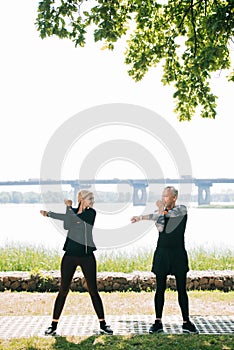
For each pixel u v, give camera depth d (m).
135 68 10.95
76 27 9.62
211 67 10.22
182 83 10.99
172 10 10.98
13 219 42.97
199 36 10.80
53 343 6.56
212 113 11.18
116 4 10.04
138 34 11.47
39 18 9.59
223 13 8.62
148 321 7.89
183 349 6.29
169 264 6.96
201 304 9.36
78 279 10.80
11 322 7.84
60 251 14.98
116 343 6.56
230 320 7.96
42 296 10.16
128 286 10.91
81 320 7.97
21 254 13.49
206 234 25.14
